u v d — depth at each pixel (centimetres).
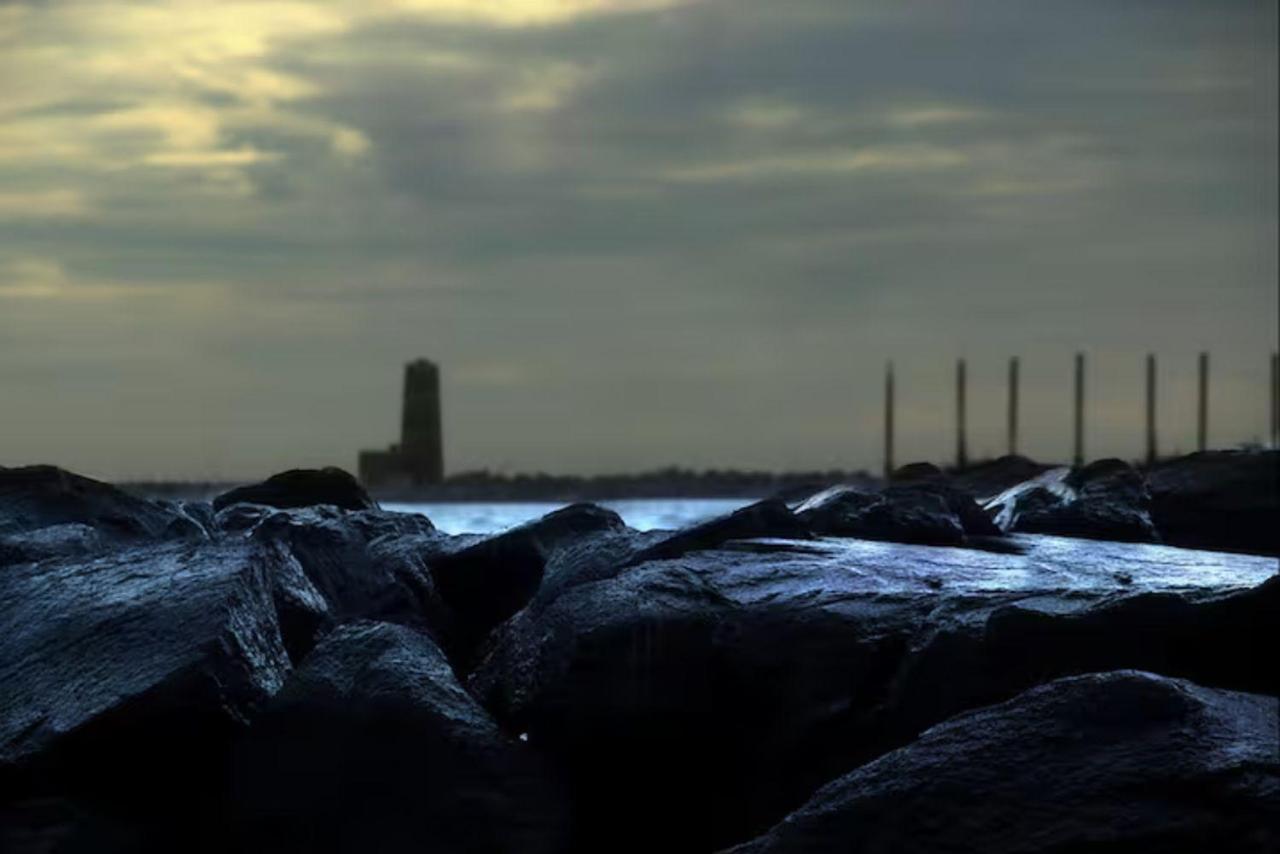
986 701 977
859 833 820
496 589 1384
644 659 1022
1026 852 791
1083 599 1011
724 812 1022
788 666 1027
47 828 940
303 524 1355
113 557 1151
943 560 1190
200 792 994
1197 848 782
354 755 980
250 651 1031
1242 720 833
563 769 1007
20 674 1023
